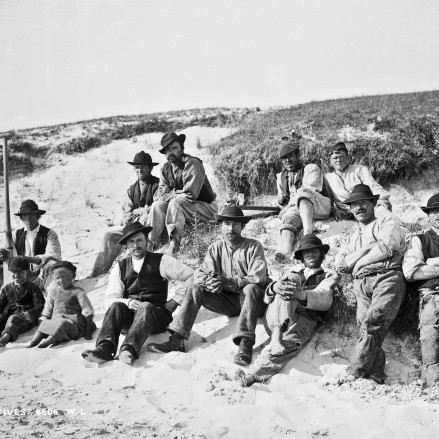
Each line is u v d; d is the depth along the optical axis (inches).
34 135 621.9
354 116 495.8
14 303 369.4
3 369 327.3
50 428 252.5
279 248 377.7
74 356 325.1
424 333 281.9
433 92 597.9
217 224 415.2
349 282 322.3
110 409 271.3
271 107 649.6
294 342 294.7
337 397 266.5
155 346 312.8
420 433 238.1
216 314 338.3
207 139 578.9
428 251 301.9
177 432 243.1
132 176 550.3
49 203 527.2
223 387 280.4
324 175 402.0
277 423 250.4
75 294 354.3
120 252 421.4
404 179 438.6
